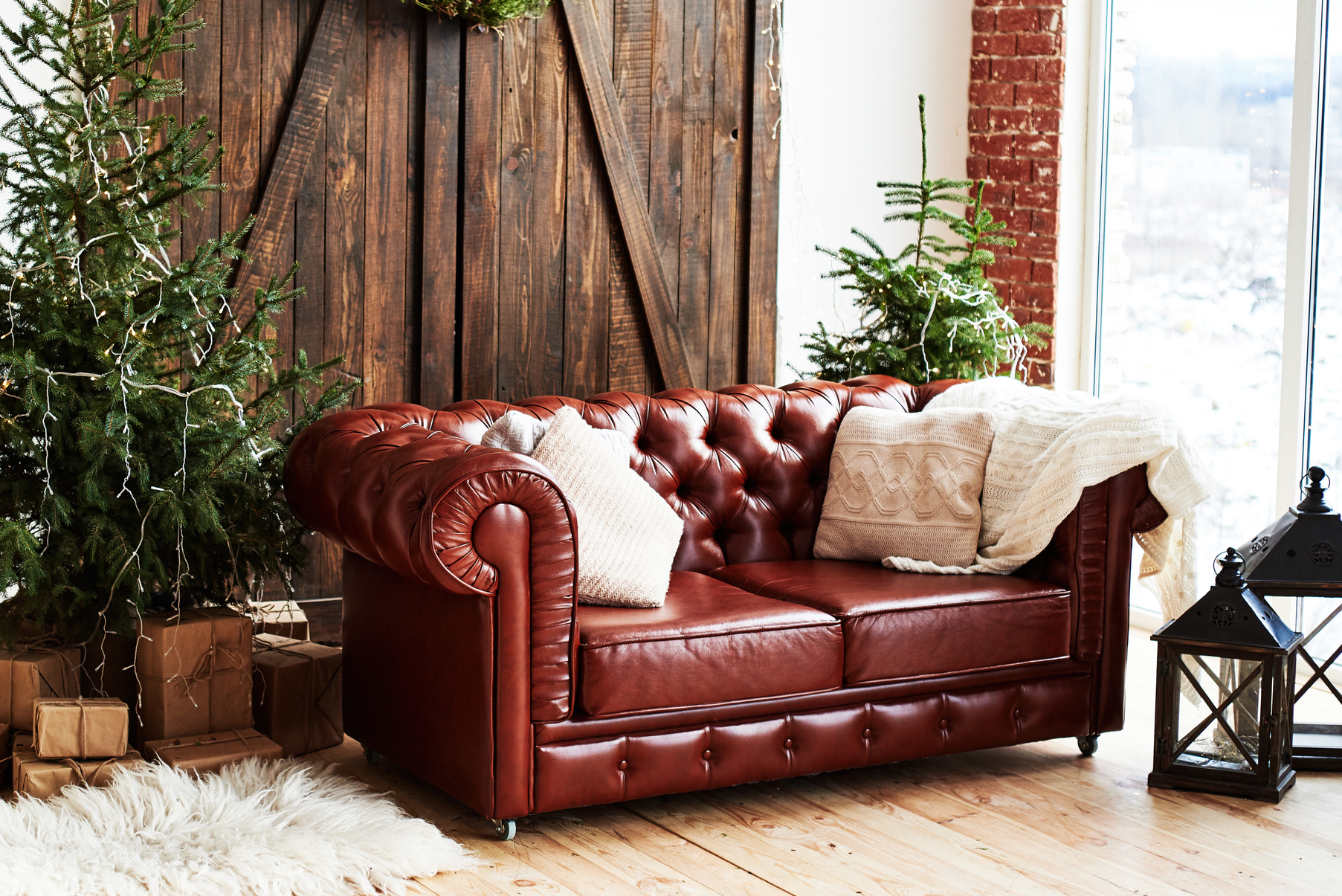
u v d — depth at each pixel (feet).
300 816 8.19
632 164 13.89
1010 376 13.98
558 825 8.74
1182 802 9.36
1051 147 15.93
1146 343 15.28
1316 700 11.65
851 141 16.46
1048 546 10.31
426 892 7.60
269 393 10.17
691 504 10.69
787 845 8.45
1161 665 9.59
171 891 7.35
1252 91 13.88
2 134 9.27
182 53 11.71
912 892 7.72
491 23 12.78
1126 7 15.42
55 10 9.32
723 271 14.65
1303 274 13.12
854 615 9.20
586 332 13.93
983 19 16.35
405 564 8.05
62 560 9.14
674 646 8.50
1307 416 13.24
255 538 10.00
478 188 13.16
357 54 12.46
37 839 7.73
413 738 8.81
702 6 14.21
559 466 9.19
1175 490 10.07
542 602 8.07
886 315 13.92
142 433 9.46
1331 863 8.25
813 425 11.28
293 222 12.30
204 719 9.43
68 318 9.12
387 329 12.87
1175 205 14.85
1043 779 9.86
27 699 9.13
